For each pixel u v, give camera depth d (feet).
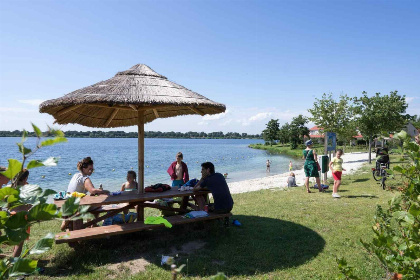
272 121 358.64
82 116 22.85
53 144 3.91
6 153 207.82
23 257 4.00
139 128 19.86
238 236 19.21
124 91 16.76
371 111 69.56
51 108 16.46
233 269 14.35
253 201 32.04
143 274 13.76
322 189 36.01
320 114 81.05
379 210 8.45
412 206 6.00
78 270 14.16
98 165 137.39
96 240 18.06
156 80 19.51
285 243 17.89
